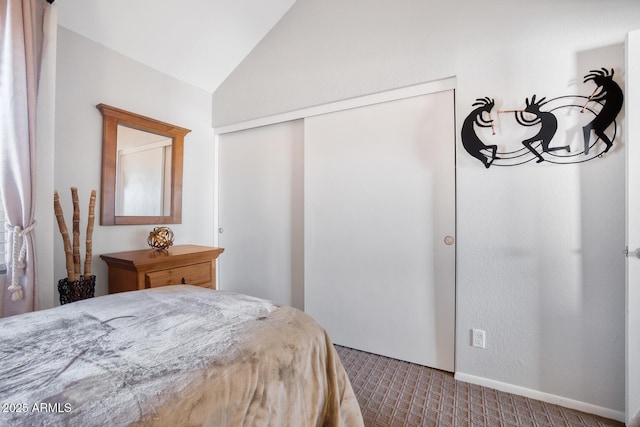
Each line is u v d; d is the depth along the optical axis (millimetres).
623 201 1421
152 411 560
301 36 2438
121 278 2010
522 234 1628
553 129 1552
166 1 2080
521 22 1645
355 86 2184
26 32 1477
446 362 1908
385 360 2051
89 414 535
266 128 2711
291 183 2580
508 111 1655
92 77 2062
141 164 2350
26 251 1492
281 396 798
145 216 2369
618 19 1437
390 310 2086
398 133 2061
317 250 2367
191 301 1194
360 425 1108
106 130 2115
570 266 1526
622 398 1432
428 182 1963
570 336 1530
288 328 990
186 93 2719
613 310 1443
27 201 1479
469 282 1762
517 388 1645
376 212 2135
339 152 2277
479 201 1732
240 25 2459
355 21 2197
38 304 1554
